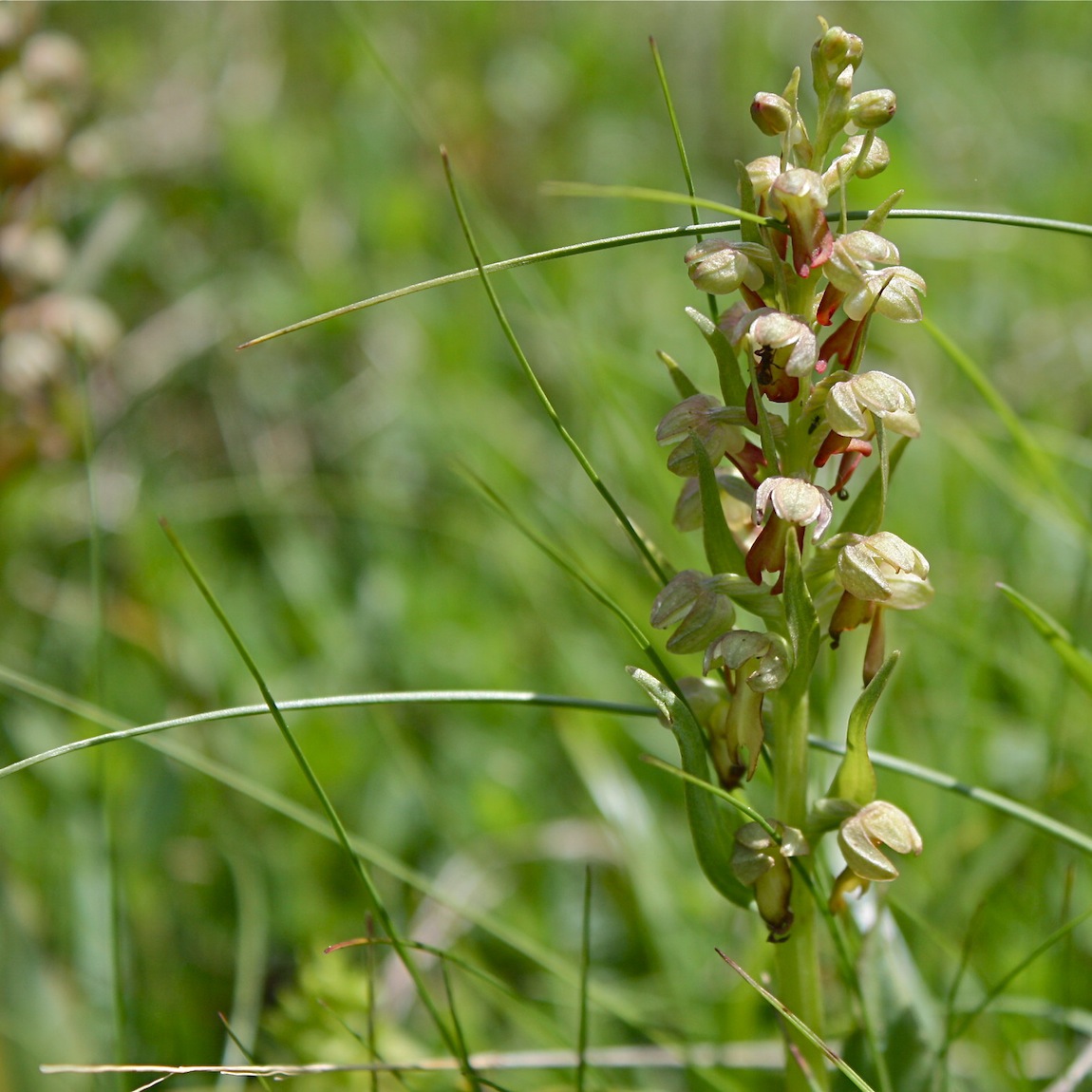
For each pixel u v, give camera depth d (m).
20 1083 0.33
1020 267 0.55
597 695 0.40
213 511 0.50
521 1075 0.34
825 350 0.29
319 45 0.72
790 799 0.30
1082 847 0.31
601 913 0.37
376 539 0.49
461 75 0.72
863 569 0.29
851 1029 0.31
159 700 0.43
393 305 0.59
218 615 0.30
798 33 0.76
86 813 0.37
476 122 0.70
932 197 0.59
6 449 0.44
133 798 0.38
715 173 0.71
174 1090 0.34
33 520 0.49
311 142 0.68
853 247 0.29
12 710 0.40
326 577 0.48
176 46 0.71
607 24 0.76
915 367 0.51
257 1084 0.34
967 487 0.42
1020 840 0.35
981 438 0.42
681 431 0.29
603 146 0.70
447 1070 0.32
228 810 0.39
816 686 0.32
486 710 0.43
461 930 0.36
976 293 0.55
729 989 0.35
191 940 0.37
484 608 0.47
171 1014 0.35
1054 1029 0.34
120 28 0.70
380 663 0.45
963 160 0.64
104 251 0.51
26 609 0.47
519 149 0.71
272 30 0.73
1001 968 0.34
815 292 0.29
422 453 0.54
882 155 0.29
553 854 0.38
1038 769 0.36
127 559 0.50
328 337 0.59
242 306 0.59
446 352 0.56
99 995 0.35
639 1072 0.34
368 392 0.56
